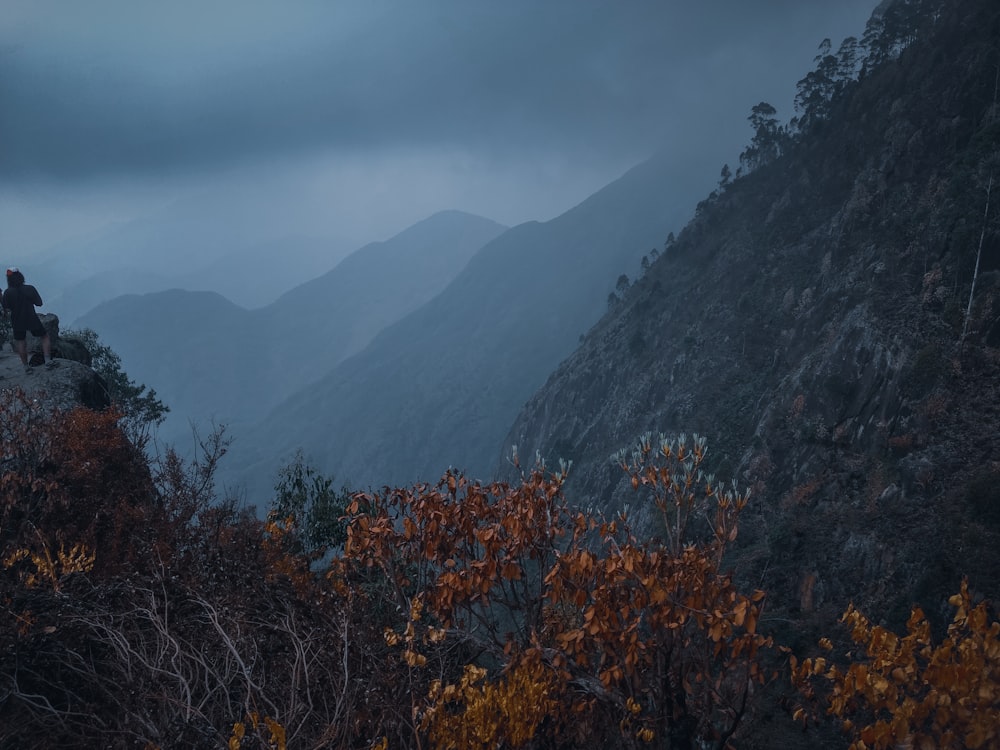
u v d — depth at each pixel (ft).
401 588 18.20
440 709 12.85
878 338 189.57
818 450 183.62
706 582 14.37
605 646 14.93
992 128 231.71
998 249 188.65
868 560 135.95
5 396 26.02
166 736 11.98
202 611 16.70
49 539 19.93
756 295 337.72
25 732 13.23
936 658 10.73
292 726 12.84
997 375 160.66
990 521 121.70
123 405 40.60
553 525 16.47
